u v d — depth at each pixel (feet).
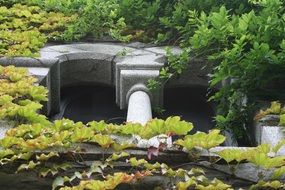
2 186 9.40
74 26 17.63
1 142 9.65
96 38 17.70
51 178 9.35
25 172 9.37
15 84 12.36
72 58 15.81
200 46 13.23
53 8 19.54
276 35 12.66
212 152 9.52
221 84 15.30
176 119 10.05
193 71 15.53
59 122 10.38
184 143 9.50
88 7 18.31
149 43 17.40
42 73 14.08
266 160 9.12
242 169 9.40
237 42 12.04
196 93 15.88
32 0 19.99
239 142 12.58
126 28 18.11
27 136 10.03
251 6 16.43
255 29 12.81
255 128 11.74
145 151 9.62
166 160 9.53
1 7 18.76
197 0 17.03
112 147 9.62
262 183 9.04
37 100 12.25
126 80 14.43
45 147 9.55
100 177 9.32
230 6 16.75
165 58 15.69
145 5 18.69
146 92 14.28
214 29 12.98
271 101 12.43
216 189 8.82
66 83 15.87
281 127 10.87
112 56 15.93
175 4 18.01
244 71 12.22
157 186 9.14
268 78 12.41
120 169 9.41
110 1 19.12
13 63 14.70
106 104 16.01
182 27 16.06
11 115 11.02
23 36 16.52
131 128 10.11
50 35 17.28
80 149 9.55
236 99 12.51
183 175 9.14
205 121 15.53
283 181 9.26
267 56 11.97
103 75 15.94
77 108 15.89
